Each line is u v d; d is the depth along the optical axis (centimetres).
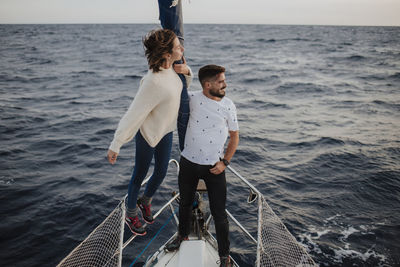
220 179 237
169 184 821
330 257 575
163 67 196
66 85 2388
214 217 240
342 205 746
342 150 1076
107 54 5072
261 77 2847
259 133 1270
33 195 760
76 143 1122
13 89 2178
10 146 1077
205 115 222
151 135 211
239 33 13050
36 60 4097
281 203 754
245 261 576
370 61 4253
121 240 235
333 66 3734
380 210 728
